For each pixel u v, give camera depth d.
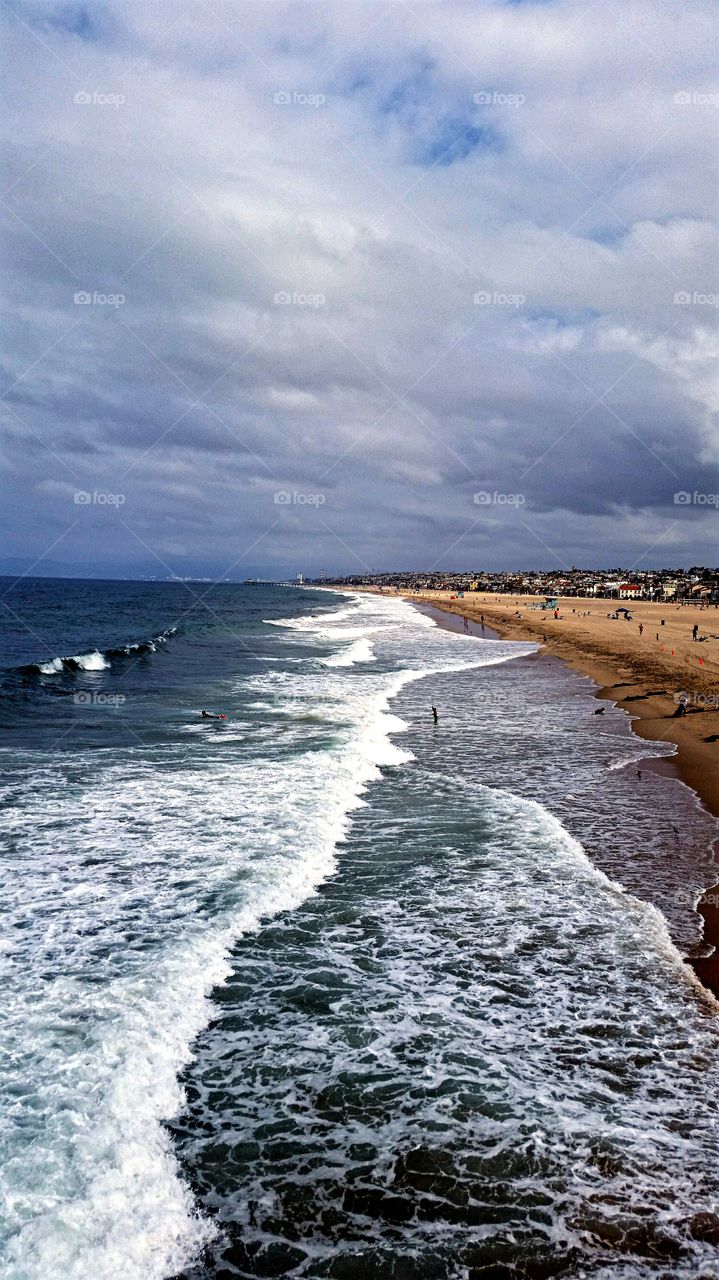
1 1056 6.39
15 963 7.98
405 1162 5.55
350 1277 4.64
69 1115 5.77
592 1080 6.47
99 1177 5.23
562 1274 4.68
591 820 13.45
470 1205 5.18
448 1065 6.63
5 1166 5.23
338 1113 6.03
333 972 8.17
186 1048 6.77
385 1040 6.98
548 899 10.06
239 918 9.20
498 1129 5.88
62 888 9.95
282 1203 5.18
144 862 10.88
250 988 7.82
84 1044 6.61
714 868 11.22
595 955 8.60
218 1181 5.34
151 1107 5.97
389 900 10.01
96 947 8.38
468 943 8.86
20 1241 4.66
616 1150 5.68
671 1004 7.64
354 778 15.76
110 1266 4.61
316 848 11.56
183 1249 4.79
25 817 12.75
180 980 7.73
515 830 12.78
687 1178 5.43
